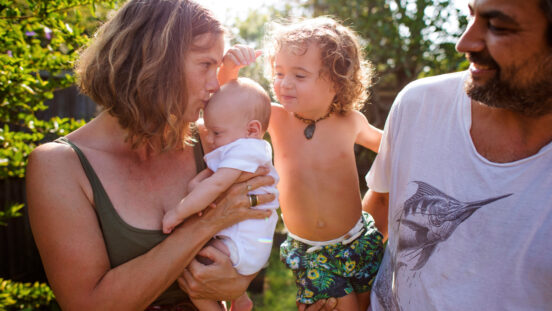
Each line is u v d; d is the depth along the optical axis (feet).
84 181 4.27
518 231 3.69
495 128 3.96
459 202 4.07
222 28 4.59
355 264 5.90
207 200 4.56
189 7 4.42
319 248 6.01
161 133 4.47
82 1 6.98
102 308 4.09
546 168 3.64
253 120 5.05
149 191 4.66
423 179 4.42
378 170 5.45
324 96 5.78
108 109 4.41
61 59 7.38
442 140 4.33
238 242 4.90
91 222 4.20
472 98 3.76
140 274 4.20
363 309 6.08
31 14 7.04
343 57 5.72
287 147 6.16
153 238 4.45
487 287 3.82
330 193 5.95
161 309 4.72
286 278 18.40
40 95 7.70
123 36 4.25
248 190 4.85
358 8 24.64
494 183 3.87
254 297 16.49
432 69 21.30
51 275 4.12
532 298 3.65
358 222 6.08
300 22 6.17
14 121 7.95
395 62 23.35
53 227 4.05
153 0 4.37
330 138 5.99
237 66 5.42
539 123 3.67
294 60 5.61
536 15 3.15
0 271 15.93
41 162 4.17
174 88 4.33
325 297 5.79
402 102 4.87
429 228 4.26
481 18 3.48
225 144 5.01
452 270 4.02
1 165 7.70
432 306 4.14
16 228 16.52
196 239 4.49
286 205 6.20
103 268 4.22
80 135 4.56
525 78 3.36
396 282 4.63
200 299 4.69
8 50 6.89
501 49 3.35
